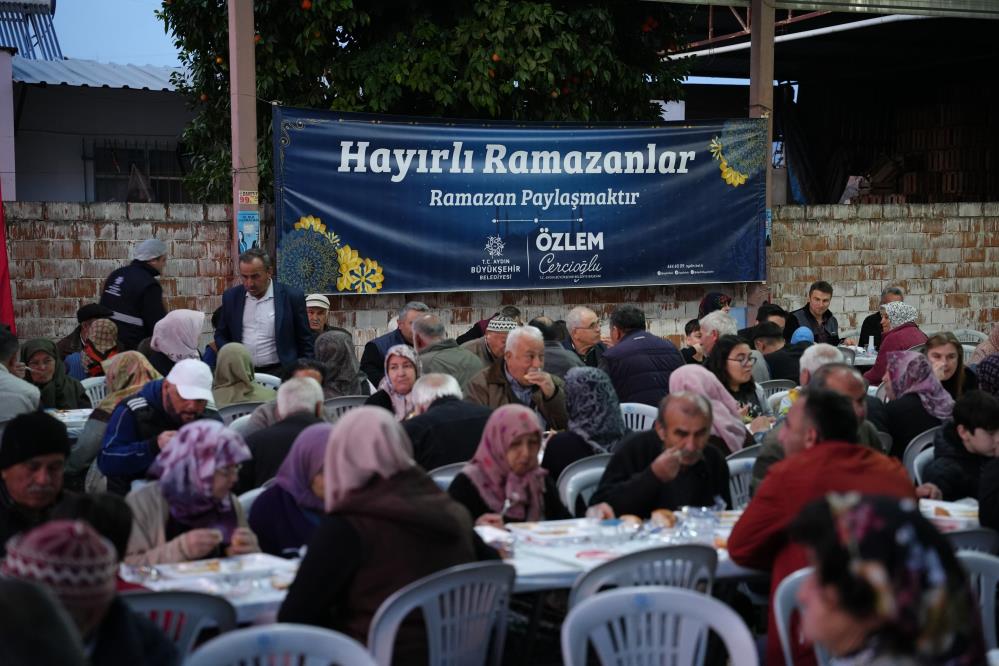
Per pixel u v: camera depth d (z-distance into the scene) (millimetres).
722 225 12617
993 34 18312
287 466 4754
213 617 3629
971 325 14477
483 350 8328
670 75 13750
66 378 8539
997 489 4703
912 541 2242
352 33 12570
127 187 16781
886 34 18266
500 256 11781
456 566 3762
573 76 12625
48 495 4359
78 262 10633
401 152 11320
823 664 3619
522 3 12172
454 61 12273
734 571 4414
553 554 4477
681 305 12758
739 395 7430
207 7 12273
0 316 10109
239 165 10688
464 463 5617
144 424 5918
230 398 7609
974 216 14359
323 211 11047
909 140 22234
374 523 3676
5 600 2072
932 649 2238
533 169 11836
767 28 12633
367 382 8812
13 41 17656
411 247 11430
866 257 13812
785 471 4176
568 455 5816
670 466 5023
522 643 5230
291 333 9141
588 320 9133
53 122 16422
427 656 3676
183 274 11008
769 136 12711
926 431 6676
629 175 12188
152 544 4457
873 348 11773
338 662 3104
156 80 16766
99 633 2736
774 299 13375
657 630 3504
